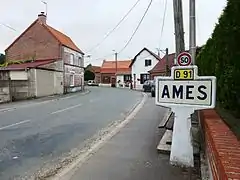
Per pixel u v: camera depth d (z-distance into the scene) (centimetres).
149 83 4034
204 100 544
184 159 569
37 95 2897
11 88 2425
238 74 581
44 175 554
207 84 540
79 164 610
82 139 877
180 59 566
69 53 3956
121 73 6756
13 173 569
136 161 620
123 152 702
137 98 2723
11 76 2866
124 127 1084
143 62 5819
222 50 671
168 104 575
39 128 1070
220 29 608
